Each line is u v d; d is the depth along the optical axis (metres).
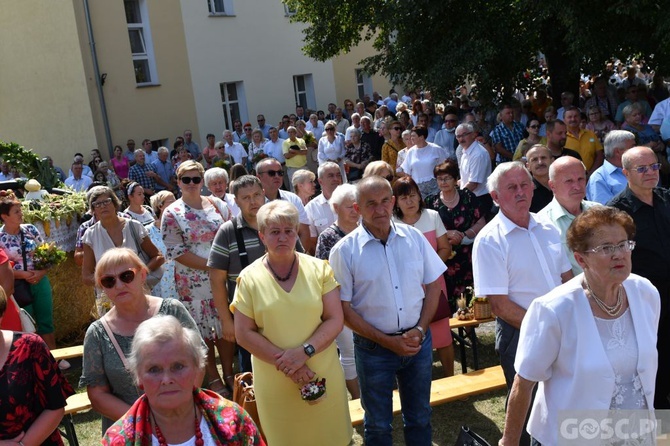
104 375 3.46
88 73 17.16
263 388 3.76
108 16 17.55
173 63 19.16
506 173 3.95
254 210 4.86
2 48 18.48
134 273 3.50
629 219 2.75
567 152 7.52
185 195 5.75
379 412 4.00
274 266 3.78
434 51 13.38
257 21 21.70
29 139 18.55
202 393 2.66
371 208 4.00
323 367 3.74
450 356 5.55
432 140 13.30
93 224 6.65
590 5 11.52
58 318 7.55
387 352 3.98
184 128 19.44
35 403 3.21
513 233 3.96
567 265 4.04
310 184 7.34
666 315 4.48
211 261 4.91
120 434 2.52
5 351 3.14
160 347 2.50
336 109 20.30
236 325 3.74
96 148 17.36
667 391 4.54
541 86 14.09
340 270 4.06
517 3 12.54
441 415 5.32
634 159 4.38
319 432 3.74
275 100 22.36
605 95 13.26
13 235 6.25
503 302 3.94
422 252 4.17
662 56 12.21
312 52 17.59
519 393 2.89
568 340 2.79
